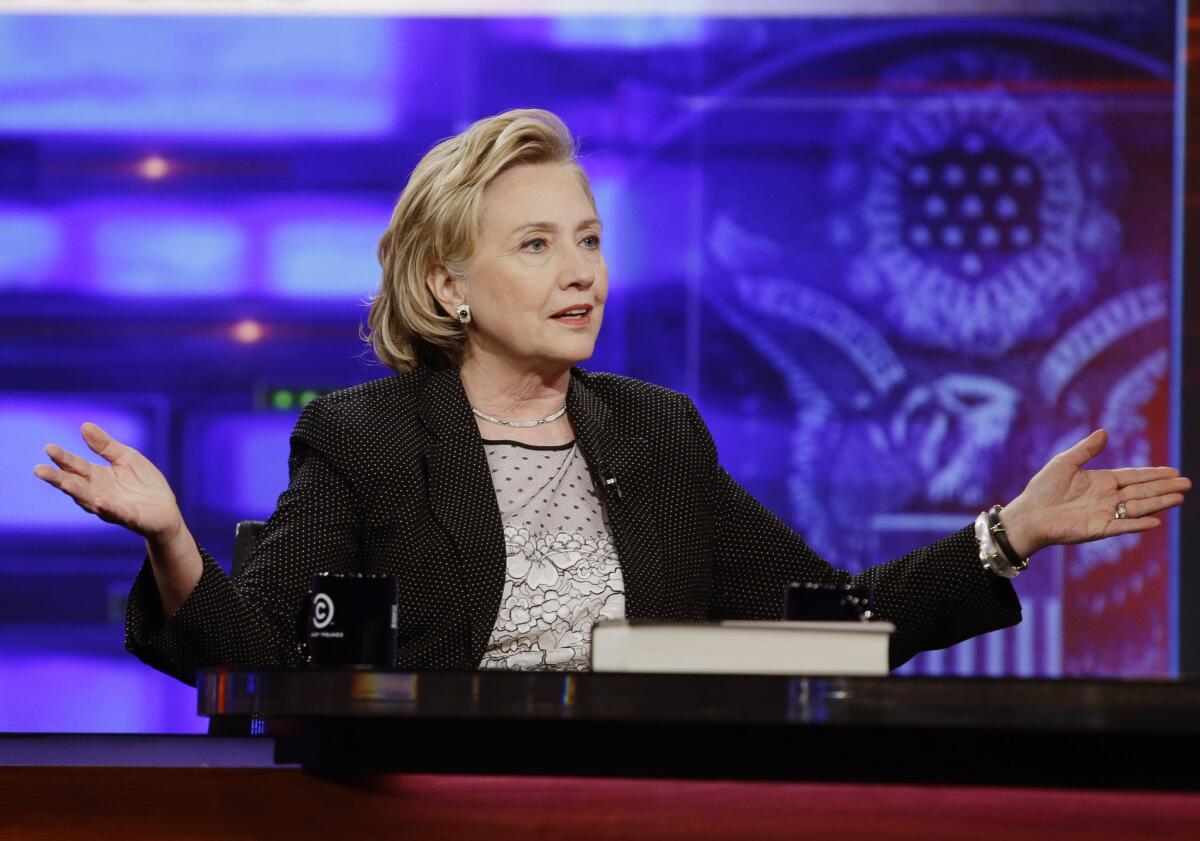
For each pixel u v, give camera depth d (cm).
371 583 477
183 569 510
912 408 1661
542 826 414
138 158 1670
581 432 684
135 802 431
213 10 1666
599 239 695
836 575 704
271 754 520
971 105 1659
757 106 1670
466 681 393
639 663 409
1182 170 1644
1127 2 1648
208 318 1673
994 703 374
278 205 1673
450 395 675
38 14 1662
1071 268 1655
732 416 1669
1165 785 401
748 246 1670
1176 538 1639
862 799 407
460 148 688
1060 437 1653
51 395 1666
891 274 1664
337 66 1669
